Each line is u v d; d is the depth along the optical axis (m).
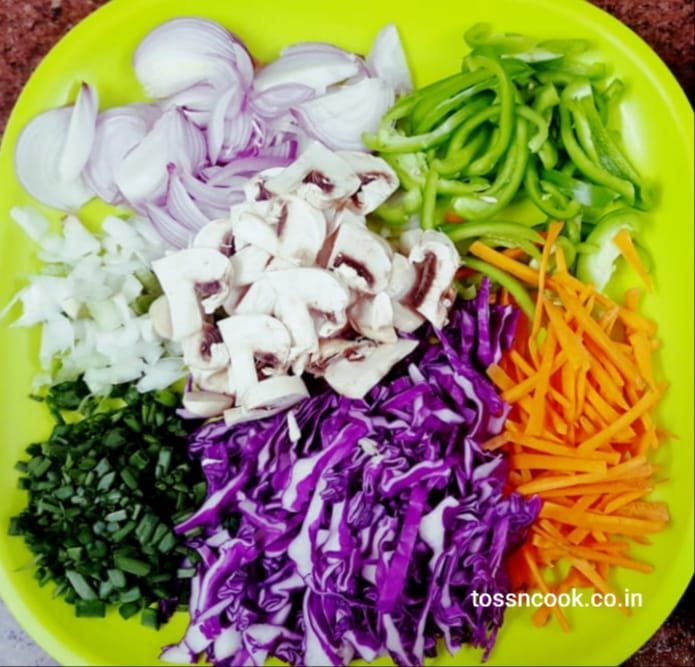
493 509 0.28
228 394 0.29
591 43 0.29
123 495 0.28
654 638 0.31
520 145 0.28
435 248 0.28
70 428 0.29
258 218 0.27
